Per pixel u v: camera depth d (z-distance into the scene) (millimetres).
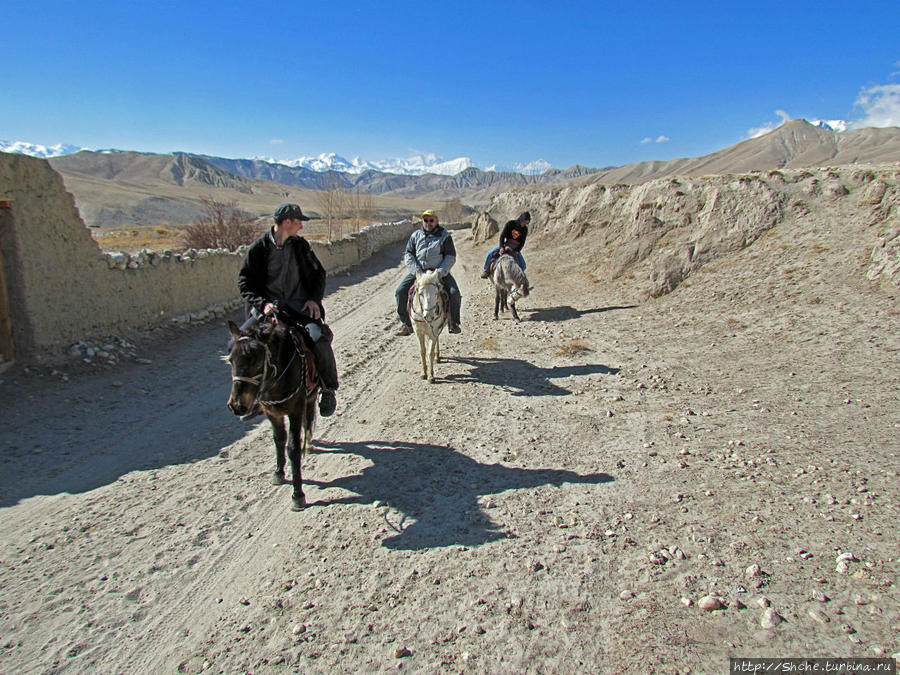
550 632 3361
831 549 3883
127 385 8477
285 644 3391
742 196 13766
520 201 31625
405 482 5422
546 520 4609
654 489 4980
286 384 4574
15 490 5332
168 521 4840
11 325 8500
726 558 3904
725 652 3090
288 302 5281
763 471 5082
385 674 3125
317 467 5863
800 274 11070
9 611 3721
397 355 10648
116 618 3674
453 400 7840
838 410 6250
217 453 6262
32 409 7270
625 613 3469
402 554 4254
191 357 10289
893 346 7758
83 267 9602
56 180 8969
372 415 7402
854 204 12109
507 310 14406
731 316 10680
